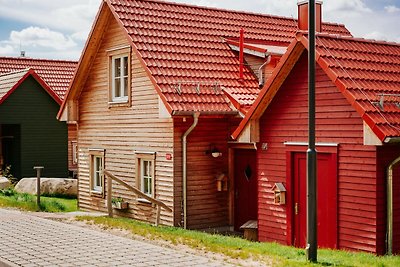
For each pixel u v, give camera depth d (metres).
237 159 18.03
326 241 12.97
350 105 12.39
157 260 9.97
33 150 28.72
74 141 31.17
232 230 17.95
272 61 18.17
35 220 14.33
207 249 10.95
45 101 29.12
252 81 18.42
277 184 14.08
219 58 18.62
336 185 12.70
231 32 20.06
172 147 17.11
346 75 12.26
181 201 17.23
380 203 12.02
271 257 10.12
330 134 12.85
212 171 17.77
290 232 13.88
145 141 18.28
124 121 19.30
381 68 13.03
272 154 14.41
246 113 15.09
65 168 29.73
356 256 10.88
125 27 17.89
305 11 17.58
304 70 13.45
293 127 13.80
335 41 13.10
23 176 28.36
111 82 20.00
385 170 12.09
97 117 20.73
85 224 13.88
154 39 18.03
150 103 18.00
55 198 23.78
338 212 12.70
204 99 16.91
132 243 11.46
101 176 20.67
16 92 28.14
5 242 11.60
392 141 11.36
